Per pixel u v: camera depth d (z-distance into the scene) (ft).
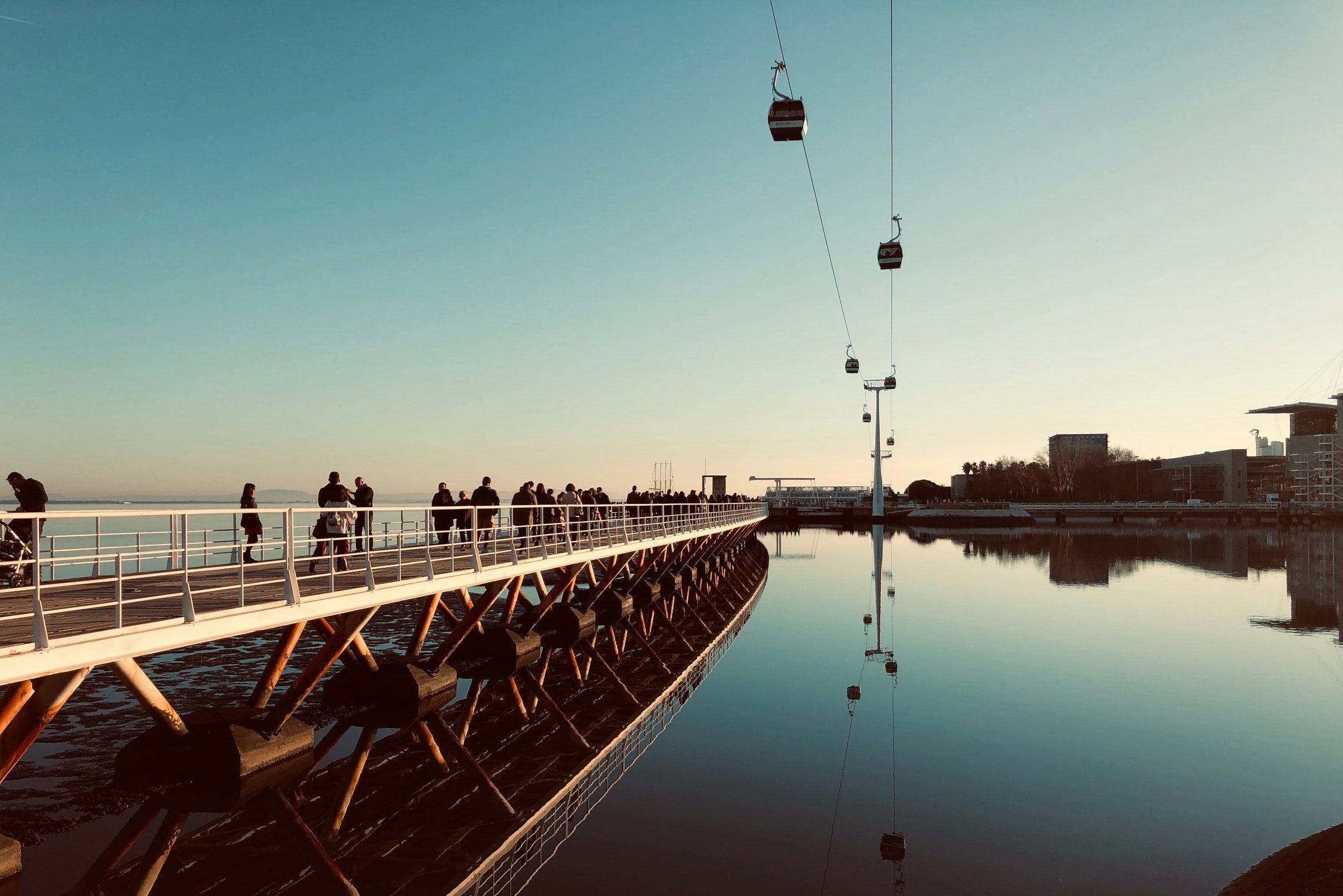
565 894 35.12
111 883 33.76
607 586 82.89
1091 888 36.83
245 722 38.14
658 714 67.46
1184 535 370.94
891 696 75.00
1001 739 61.11
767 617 128.26
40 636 26.07
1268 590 164.66
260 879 34.65
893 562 235.61
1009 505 479.41
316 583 44.78
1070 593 159.02
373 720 48.60
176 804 36.52
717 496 224.94
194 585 43.45
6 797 42.57
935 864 39.17
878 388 450.30
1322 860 38.09
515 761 53.16
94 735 53.98
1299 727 65.31
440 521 63.31
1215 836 43.21
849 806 46.78
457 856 38.40
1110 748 59.00
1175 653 97.81
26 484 40.96
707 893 35.50
